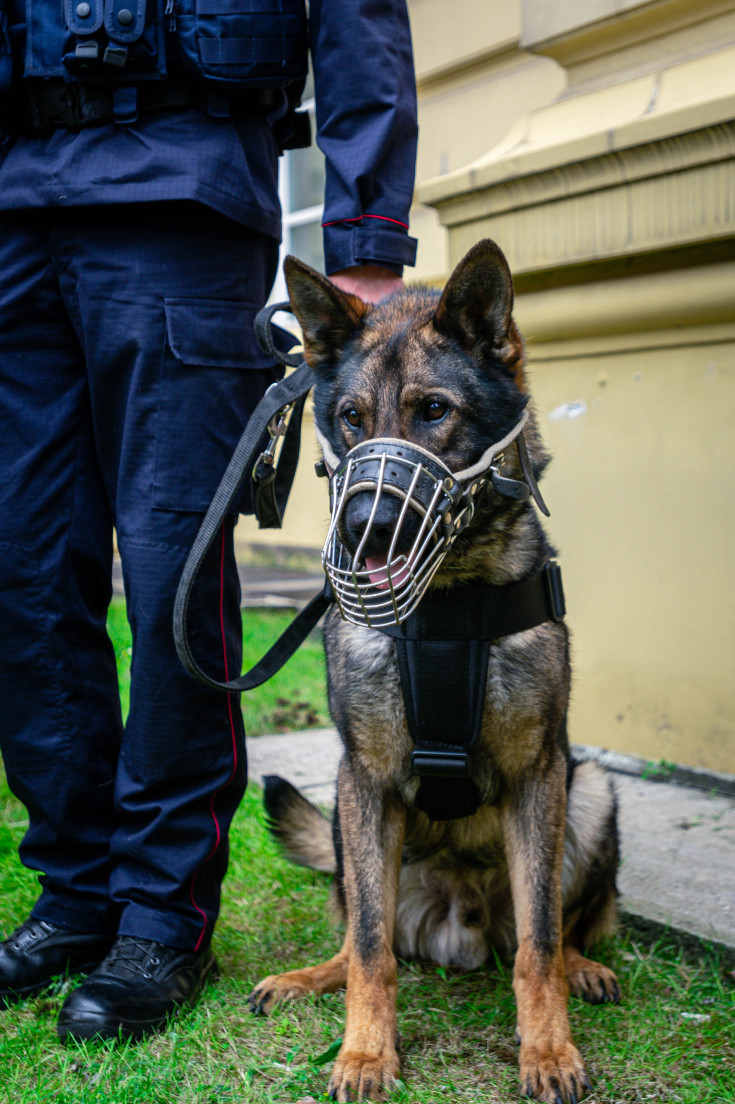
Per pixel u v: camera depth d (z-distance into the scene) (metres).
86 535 2.21
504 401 1.95
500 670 1.98
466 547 1.97
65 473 2.18
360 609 1.76
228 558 2.20
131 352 2.03
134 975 2.04
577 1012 2.13
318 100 2.19
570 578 3.88
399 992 2.26
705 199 3.09
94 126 2.01
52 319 2.13
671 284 3.37
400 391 1.89
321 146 2.20
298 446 2.27
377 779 2.07
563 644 2.10
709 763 3.44
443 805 2.07
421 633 1.95
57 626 2.18
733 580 3.35
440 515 1.76
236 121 2.09
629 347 3.62
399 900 2.42
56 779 2.19
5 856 2.92
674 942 2.41
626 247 3.35
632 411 3.64
